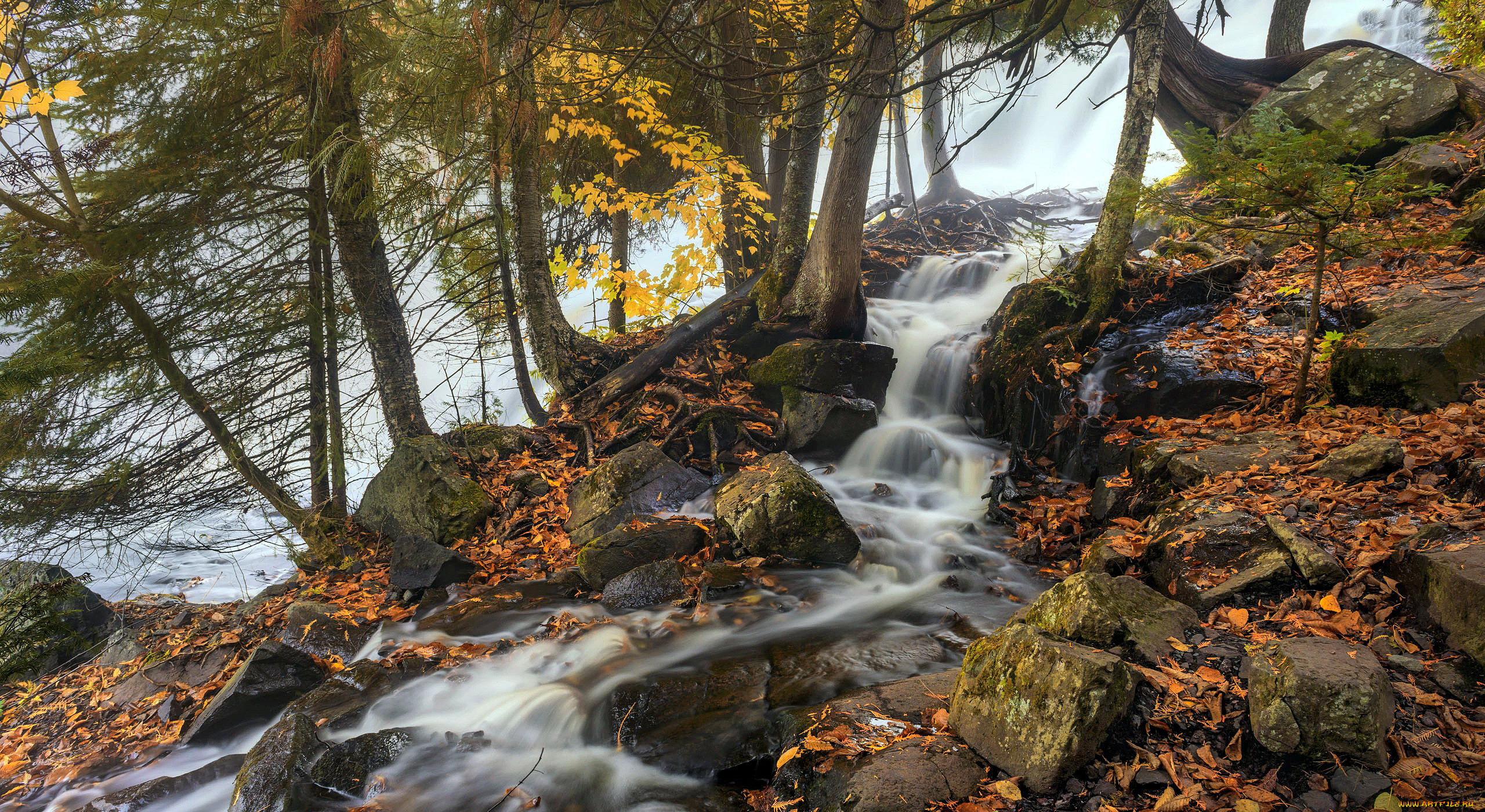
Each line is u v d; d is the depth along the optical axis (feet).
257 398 26.53
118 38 22.89
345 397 30.35
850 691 13.88
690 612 18.81
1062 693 10.23
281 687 17.71
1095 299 26.53
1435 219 24.32
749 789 12.33
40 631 24.45
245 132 25.23
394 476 26.48
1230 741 10.15
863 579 20.30
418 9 22.45
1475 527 12.00
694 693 14.87
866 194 29.07
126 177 23.09
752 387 30.12
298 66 24.40
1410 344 17.29
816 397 27.94
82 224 23.20
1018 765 10.37
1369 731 9.32
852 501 25.21
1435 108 30.48
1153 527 16.05
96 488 24.62
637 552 21.52
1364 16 61.05
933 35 23.00
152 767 16.57
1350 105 32.12
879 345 29.66
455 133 20.58
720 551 21.98
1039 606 13.17
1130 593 12.64
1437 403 16.69
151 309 24.30
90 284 21.68
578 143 36.06
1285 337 22.68
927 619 17.40
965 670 11.94
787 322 31.14
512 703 15.67
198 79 23.91
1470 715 9.73
